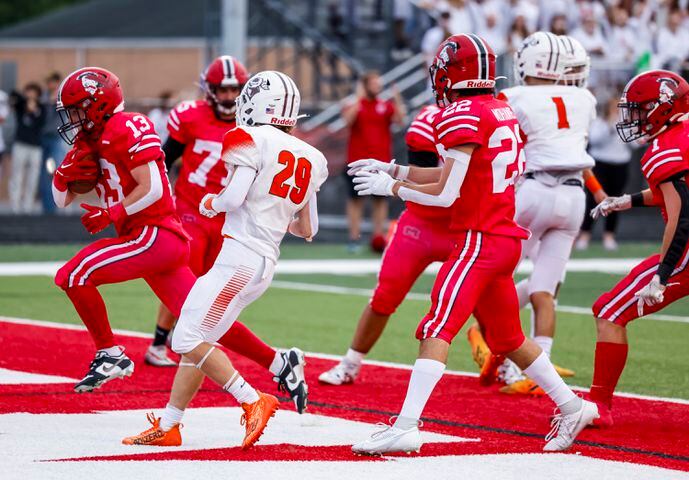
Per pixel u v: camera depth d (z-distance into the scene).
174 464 16.14
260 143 17.22
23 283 37.62
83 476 15.35
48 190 64.38
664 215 19.25
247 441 16.94
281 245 52.03
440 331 17.22
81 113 18.81
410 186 17.62
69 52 108.62
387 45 67.38
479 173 17.45
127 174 19.03
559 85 23.42
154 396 21.19
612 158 51.47
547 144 23.06
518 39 61.31
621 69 56.62
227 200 17.11
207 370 17.19
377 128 47.44
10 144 65.81
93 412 19.67
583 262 46.59
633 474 16.17
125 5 117.44
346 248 51.16
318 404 20.97
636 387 23.23
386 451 16.83
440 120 17.44
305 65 78.94
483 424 19.50
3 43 111.25
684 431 19.30
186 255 19.59
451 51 17.69
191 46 104.38
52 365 23.81
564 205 23.11
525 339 17.98
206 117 23.89
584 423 17.66
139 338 27.75
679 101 18.41
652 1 65.69
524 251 23.83
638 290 19.27
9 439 17.48
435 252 22.30
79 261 18.92
